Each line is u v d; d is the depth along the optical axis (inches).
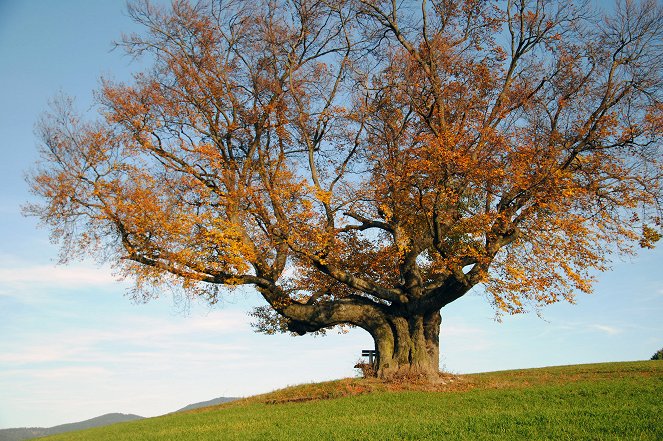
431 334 1068.5
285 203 960.3
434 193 918.4
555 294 901.2
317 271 1063.6
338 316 1051.9
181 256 899.4
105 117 977.5
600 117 917.2
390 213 984.3
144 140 983.0
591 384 855.1
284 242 979.3
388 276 1098.7
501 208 941.8
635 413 582.9
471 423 580.1
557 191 880.3
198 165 1003.9
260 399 1021.2
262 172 989.2
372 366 1064.8
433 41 1008.2
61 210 943.0
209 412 935.0
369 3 1032.2
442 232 984.3
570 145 941.2
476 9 1011.9
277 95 1021.2
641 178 932.6
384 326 1048.8
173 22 1010.1
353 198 1054.4
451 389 933.8
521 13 1009.5
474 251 897.5
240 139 1056.2
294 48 1043.3
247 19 1031.0
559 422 555.8
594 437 490.3
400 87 991.6
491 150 922.7
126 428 919.7
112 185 930.7
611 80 944.9
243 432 663.8
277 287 1030.4
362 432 577.9
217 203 982.4
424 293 1037.2
